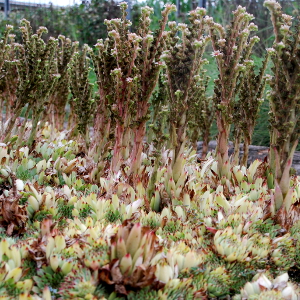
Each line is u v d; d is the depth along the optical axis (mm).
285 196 459
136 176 542
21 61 641
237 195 528
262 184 582
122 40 541
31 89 646
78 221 420
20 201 479
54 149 698
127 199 495
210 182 610
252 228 443
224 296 373
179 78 483
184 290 342
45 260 355
